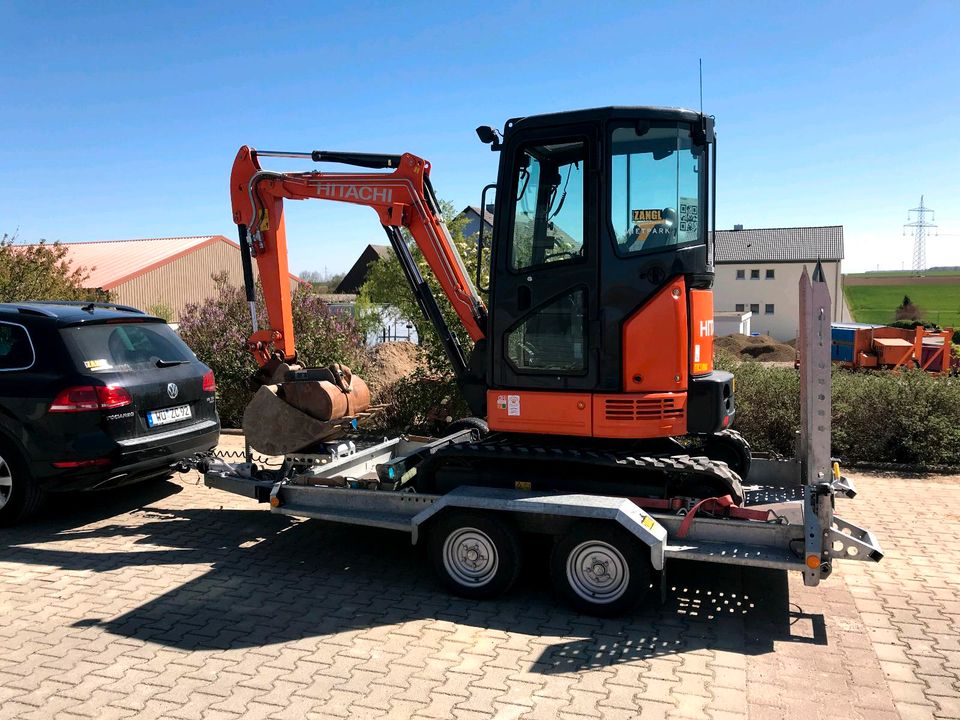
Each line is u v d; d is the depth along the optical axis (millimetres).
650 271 4602
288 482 5520
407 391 9695
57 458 5734
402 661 3857
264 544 5762
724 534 4418
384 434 9539
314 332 10609
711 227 4879
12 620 4359
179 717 3340
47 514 6543
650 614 4465
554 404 4809
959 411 7961
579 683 3635
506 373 4934
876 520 6211
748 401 8547
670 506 4629
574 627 4281
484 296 5922
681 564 5309
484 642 4082
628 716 3346
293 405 5938
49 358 5852
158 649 3990
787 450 8422
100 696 3516
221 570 5191
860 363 19656
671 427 4633
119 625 4293
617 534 4309
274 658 3889
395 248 5773
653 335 4594
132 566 5258
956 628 4246
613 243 4602
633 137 4617
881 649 3994
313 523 6320
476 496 4625
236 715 3355
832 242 48344
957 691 3559
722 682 3643
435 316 5746
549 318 4812
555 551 4488
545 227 4793
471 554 4695
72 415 5727
